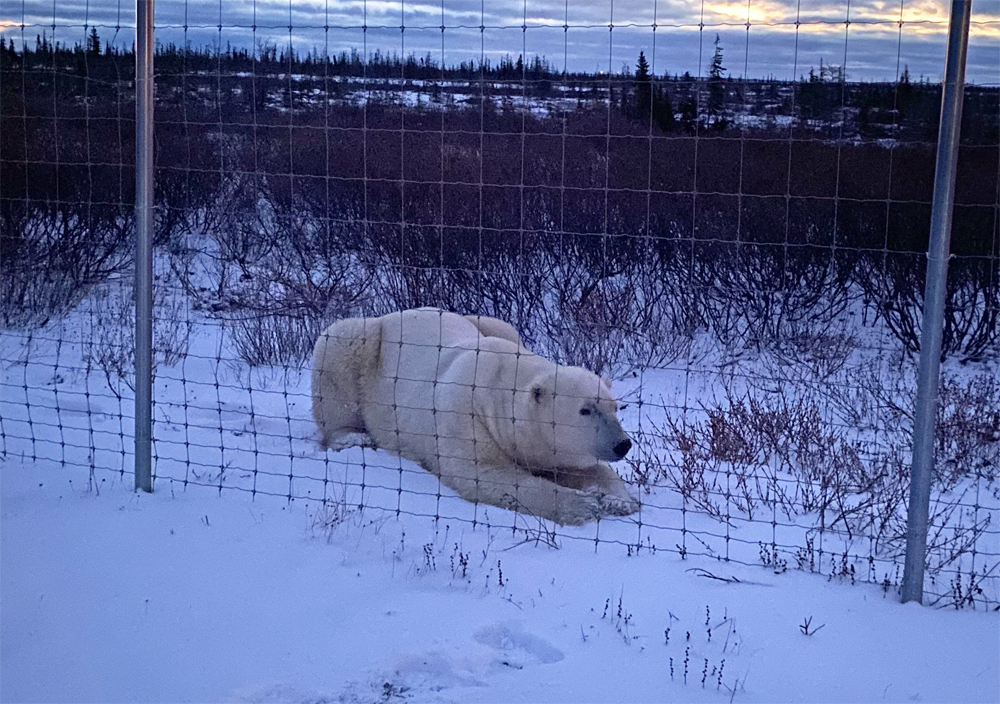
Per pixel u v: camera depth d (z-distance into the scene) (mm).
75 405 6453
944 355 8742
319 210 10695
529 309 9016
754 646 3408
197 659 3260
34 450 5184
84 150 10500
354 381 6172
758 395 7438
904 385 7312
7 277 8820
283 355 8312
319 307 9133
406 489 5121
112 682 3113
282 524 4414
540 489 5070
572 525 4809
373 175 10320
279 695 3057
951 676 3227
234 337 8531
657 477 5473
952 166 3521
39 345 8094
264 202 10938
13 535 4172
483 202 9781
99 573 3842
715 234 9703
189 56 11398
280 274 9492
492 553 4211
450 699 3057
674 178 9922
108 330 8500
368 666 3230
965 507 5047
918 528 3725
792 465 5738
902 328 8688
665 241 9719
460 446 5332
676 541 4492
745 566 4145
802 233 9633
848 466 5332
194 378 7660
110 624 3469
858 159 9609
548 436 5363
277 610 3605
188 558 4008
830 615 3645
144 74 4539
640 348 8641
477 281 9164
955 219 8875
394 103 10453
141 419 4742
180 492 4801
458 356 5676
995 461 5875
